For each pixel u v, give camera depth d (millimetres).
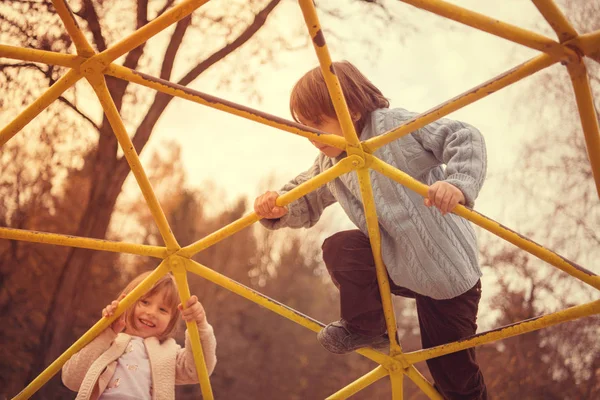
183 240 9750
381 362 3227
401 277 2975
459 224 3002
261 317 11102
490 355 9031
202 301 10891
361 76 3328
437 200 2689
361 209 3145
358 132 3297
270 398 10906
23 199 8492
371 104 3258
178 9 2629
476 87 2549
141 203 9375
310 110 3258
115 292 9258
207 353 3742
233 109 2777
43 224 8688
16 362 8703
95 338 3625
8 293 8812
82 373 3615
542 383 8680
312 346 11180
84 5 7438
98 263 9188
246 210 9977
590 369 8523
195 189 9672
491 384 8891
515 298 8508
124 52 2758
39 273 8930
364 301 3061
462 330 3078
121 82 8109
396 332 3178
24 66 7227
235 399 10750
